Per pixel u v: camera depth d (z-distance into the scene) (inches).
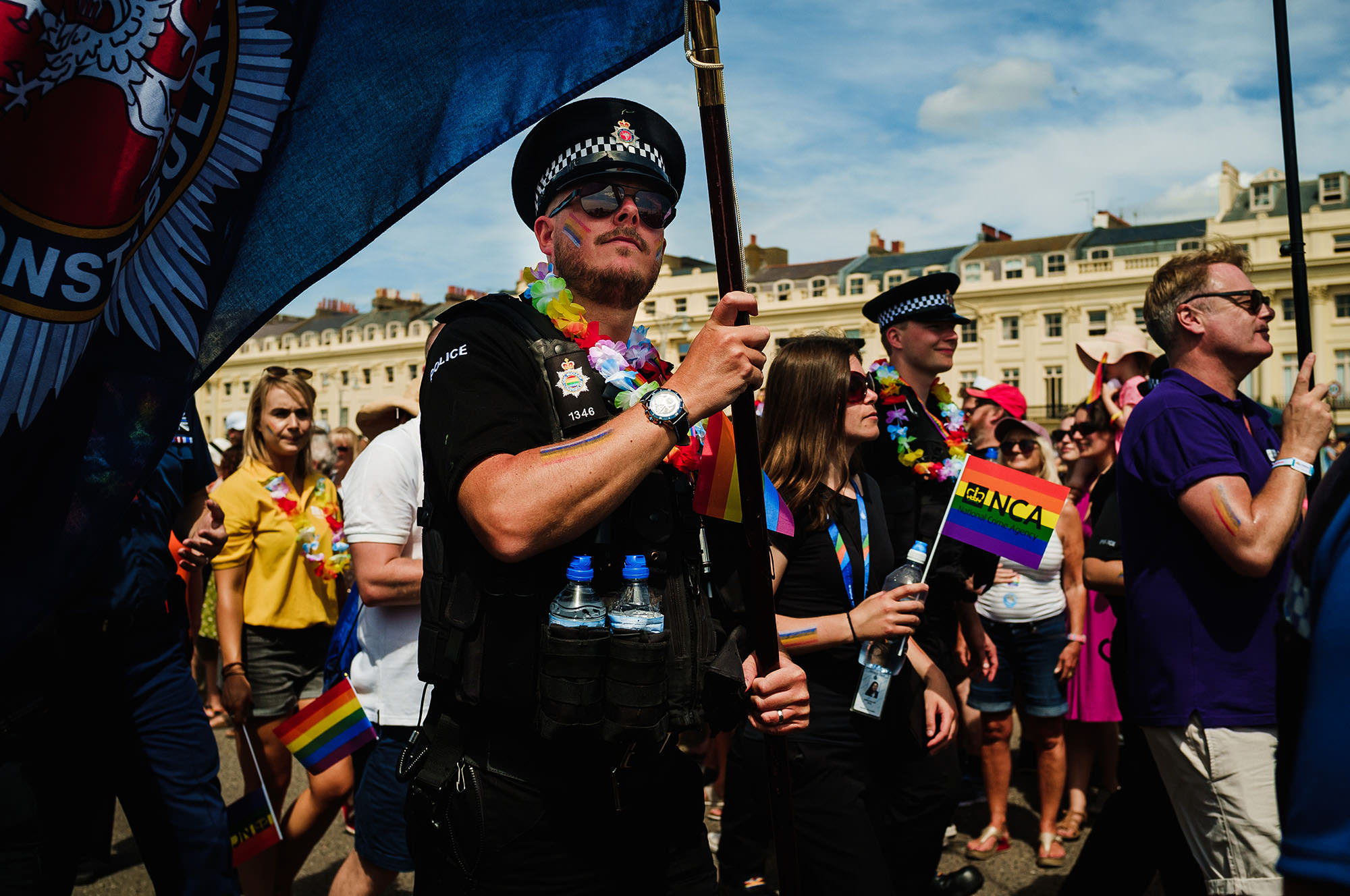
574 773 68.8
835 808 110.9
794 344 122.7
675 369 77.8
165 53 69.1
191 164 74.1
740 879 126.6
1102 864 124.4
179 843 106.0
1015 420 216.2
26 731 93.3
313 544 167.0
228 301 78.2
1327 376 1836.9
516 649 66.6
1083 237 2095.2
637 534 71.1
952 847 186.2
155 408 72.4
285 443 170.1
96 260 67.2
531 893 68.7
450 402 68.1
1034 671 183.0
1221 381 111.9
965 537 127.5
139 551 106.1
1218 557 102.5
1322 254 1843.0
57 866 97.8
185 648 113.7
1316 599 41.9
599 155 77.7
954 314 179.3
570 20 80.0
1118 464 113.1
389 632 121.1
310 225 79.3
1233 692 100.7
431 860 70.6
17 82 62.7
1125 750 125.2
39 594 67.9
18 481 66.9
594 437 63.8
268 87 76.7
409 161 80.5
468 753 68.6
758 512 76.8
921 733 118.6
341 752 119.1
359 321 2795.3
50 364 66.2
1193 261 115.3
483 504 62.7
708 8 72.0
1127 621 111.0
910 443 159.8
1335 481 42.8
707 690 73.2
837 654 114.7
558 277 78.3
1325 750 38.8
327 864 174.2
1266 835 98.3
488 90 80.5
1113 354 215.6
